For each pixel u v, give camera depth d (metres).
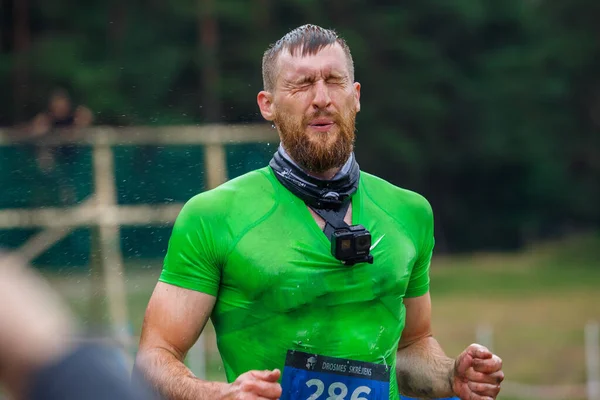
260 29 48.81
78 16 47.25
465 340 27.44
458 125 57.72
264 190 5.38
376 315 5.32
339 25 52.94
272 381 4.62
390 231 5.49
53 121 23.09
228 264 5.23
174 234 5.32
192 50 46.56
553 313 33.84
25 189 22.80
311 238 5.25
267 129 22.83
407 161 54.00
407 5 55.03
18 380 2.36
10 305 2.35
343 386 5.21
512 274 46.44
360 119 53.56
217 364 19.64
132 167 23.20
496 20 58.25
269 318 5.20
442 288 41.97
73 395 2.34
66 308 2.56
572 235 62.28
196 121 44.81
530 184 59.09
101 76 43.53
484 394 5.38
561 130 59.97
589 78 60.38
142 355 5.19
